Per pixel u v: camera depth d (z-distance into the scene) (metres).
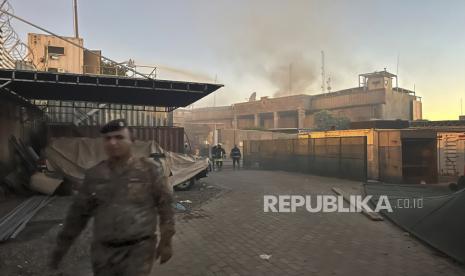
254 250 5.98
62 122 18.33
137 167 2.57
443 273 4.91
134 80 11.70
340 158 18.11
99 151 11.49
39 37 26.17
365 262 5.38
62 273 4.71
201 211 9.33
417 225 7.04
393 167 17.80
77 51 26.86
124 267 2.44
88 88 12.84
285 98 81.75
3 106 11.95
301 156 21.84
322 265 5.25
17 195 10.80
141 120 20.78
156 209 2.67
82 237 6.06
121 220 2.46
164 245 2.70
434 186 15.77
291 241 6.55
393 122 25.94
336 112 76.56
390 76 74.19
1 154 11.58
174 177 12.48
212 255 5.71
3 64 12.85
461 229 5.71
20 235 6.41
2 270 4.66
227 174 20.77
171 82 12.02
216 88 12.66
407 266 5.20
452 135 23.22
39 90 13.15
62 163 11.26
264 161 26.59
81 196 2.54
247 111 88.62
